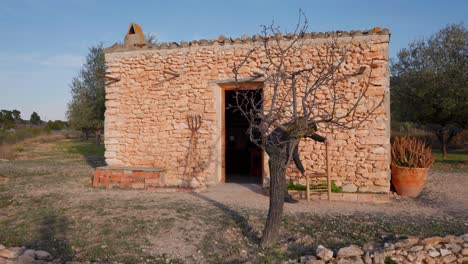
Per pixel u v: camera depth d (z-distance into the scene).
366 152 7.59
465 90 13.38
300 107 7.84
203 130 8.82
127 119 9.37
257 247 4.95
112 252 4.71
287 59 8.04
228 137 12.42
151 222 5.70
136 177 8.73
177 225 5.57
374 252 4.56
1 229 5.62
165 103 9.10
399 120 17.39
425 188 8.84
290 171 8.00
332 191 7.61
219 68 8.66
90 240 5.08
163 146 9.09
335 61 7.72
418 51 15.80
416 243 4.88
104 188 8.77
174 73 8.85
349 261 4.44
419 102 15.50
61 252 4.75
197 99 8.85
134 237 5.16
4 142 24.05
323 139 5.19
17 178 10.41
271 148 4.85
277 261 4.50
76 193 8.05
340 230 5.46
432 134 23.88
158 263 4.47
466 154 19.83
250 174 11.70
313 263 4.32
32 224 5.79
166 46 9.10
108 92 9.52
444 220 5.98
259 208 6.62
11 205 7.17
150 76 9.23
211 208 6.55
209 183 8.79
